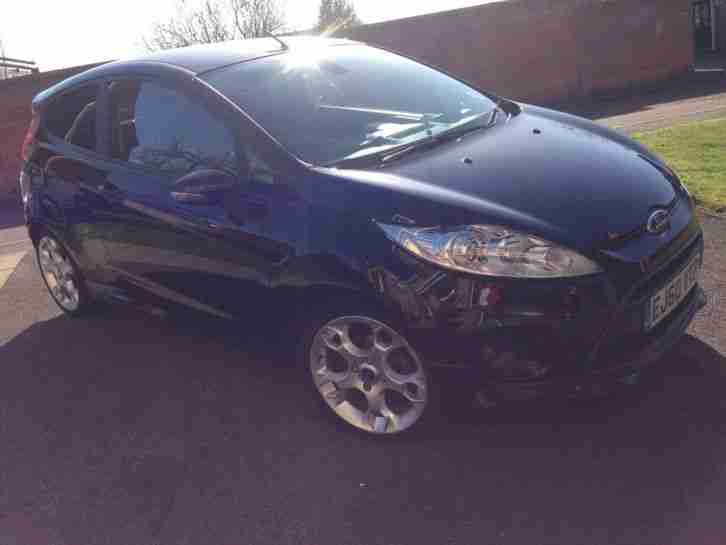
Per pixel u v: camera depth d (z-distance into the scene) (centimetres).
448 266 265
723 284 409
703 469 268
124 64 414
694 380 321
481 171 305
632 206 291
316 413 338
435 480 282
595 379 269
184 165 358
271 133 328
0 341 470
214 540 268
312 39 436
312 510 276
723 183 592
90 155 415
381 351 296
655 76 2023
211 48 409
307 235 298
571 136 354
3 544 279
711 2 2764
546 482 273
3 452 340
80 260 446
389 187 290
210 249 343
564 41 1909
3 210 1207
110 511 291
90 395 383
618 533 245
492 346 265
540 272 260
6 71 2183
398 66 421
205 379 384
